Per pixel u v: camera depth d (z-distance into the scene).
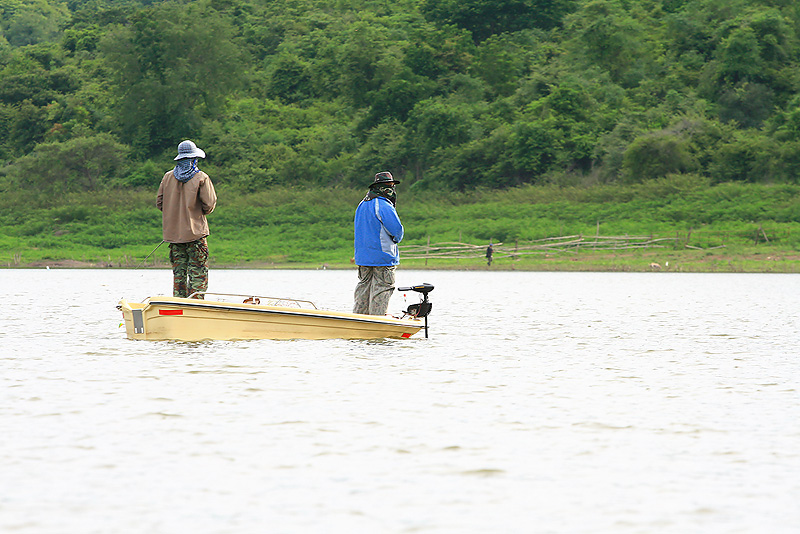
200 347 44.75
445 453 23.95
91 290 106.50
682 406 30.62
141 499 19.89
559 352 45.28
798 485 21.25
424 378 36.22
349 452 23.97
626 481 21.53
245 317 47.31
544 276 164.62
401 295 98.94
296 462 22.94
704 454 24.08
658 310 75.94
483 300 90.31
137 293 98.94
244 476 21.69
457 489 20.80
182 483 21.09
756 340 51.44
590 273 182.00
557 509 19.45
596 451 24.33
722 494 20.56
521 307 79.38
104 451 23.83
